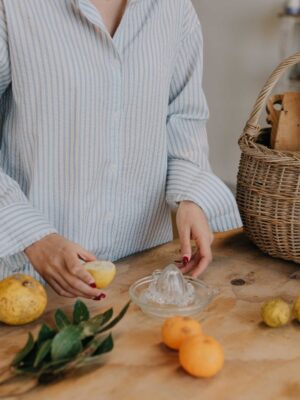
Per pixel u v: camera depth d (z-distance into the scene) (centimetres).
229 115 349
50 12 100
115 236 122
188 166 122
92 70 103
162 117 118
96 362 83
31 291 93
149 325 94
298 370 82
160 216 128
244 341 89
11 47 100
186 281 105
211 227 122
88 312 90
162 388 77
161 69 113
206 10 341
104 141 110
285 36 310
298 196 112
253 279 112
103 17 107
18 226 98
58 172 109
